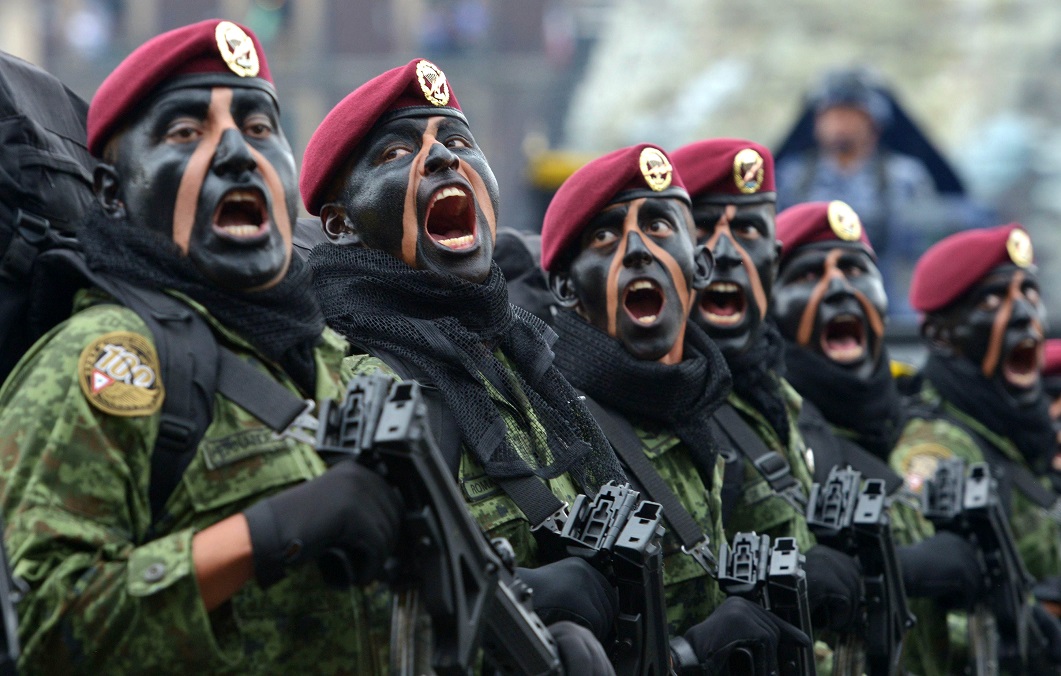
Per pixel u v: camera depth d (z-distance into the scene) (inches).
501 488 422.0
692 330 526.6
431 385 420.8
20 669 335.3
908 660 659.4
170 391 352.5
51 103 417.1
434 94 444.8
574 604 395.5
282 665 365.1
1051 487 822.5
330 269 438.0
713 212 571.2
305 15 2893.7
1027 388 765.9
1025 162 1834.4
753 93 2087.8
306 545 331.0
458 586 339.3
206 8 2901.1
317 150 447.8
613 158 510.9
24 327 378.9
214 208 366.3
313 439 366.6
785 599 471.2
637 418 506.0
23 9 2807.6
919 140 1246.9
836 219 664.4
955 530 613.3
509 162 2896.2
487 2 2913.4
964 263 762.8
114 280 363.6
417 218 433.4
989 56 1995.6
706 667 458.0
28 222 378.9
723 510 543.5
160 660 333.4
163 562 331.9
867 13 2071.9
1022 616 618.8
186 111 370.0
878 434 666.8
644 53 2185.0
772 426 575.5
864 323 665.0
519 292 585.6
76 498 339.9
